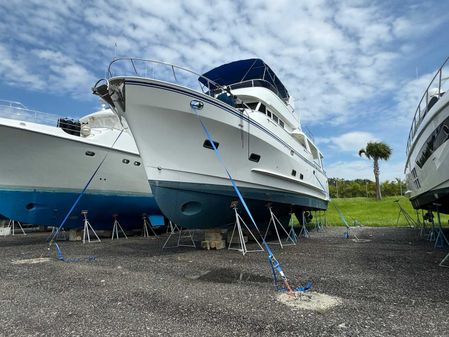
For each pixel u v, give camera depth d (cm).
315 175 1345
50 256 829
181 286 489
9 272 620
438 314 354
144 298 428
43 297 442
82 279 546
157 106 708
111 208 1216
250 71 1077
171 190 764
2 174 987
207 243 916
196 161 776
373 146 3950
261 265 652
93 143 1080
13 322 348
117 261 731
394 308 376
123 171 1190
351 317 347
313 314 357
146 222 1375
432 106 761
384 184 5169
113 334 312
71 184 1088
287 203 1032
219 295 437
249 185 870
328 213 2597
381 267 616
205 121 744
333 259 713
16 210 1040
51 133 988
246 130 809
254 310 373
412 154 998
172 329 321
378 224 1747
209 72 1063
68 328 329
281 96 1255
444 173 719
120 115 819
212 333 310
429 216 1103
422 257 720
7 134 932
